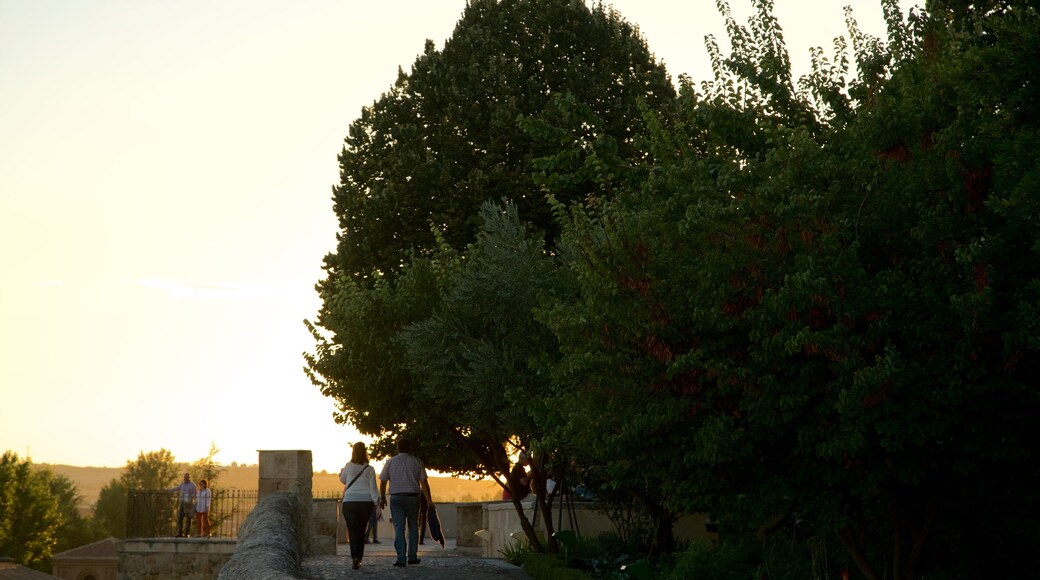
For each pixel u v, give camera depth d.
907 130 9.08
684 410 9.97
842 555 12.29
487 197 27.48
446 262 19.02
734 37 12.84
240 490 27.00
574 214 13.73
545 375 14.78
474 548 25.33
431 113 29.86
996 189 8.70
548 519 17.56
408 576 15.79
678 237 10.34
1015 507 11.02
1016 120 8.66
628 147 28.33
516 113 28.03
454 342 16.64
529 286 16.38
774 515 10.62
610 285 10.32
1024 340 8.34
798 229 9.13
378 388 18.16
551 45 29.88
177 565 24.23
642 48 31.02
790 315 8.96
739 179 9.77
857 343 8.78
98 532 105.62
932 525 10.09
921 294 8.80
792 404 9.05
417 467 17.36
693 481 10.24
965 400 8.84
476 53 29.75
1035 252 8.66
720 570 13.35
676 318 9.99
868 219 9.22
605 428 10.78
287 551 14.00
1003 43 8.55
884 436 9.07
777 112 12.64
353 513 16.58
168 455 122.12
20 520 81.25
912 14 11.91
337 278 28.61
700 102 12.75
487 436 18.31
